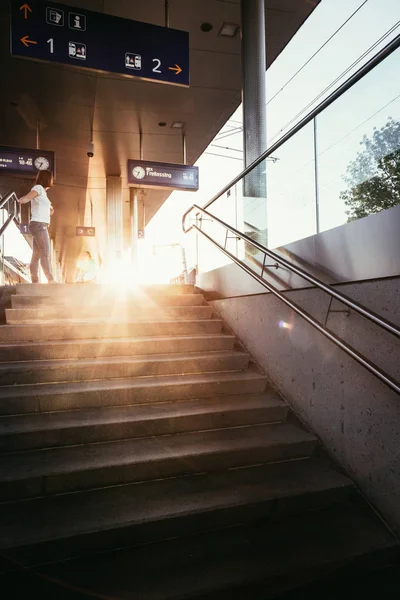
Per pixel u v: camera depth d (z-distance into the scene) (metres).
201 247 6.00
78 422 2.74
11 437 2.56
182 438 2.86
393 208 2.31
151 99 9.16
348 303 2.42
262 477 2.59
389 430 2.37
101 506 2.19
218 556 2.00
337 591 1.94
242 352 4.11
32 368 3.20
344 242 2.74
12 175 8.72
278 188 4.06
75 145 11.44
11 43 4.46
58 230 22.03
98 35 4.81
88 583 1.80
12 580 1.81
